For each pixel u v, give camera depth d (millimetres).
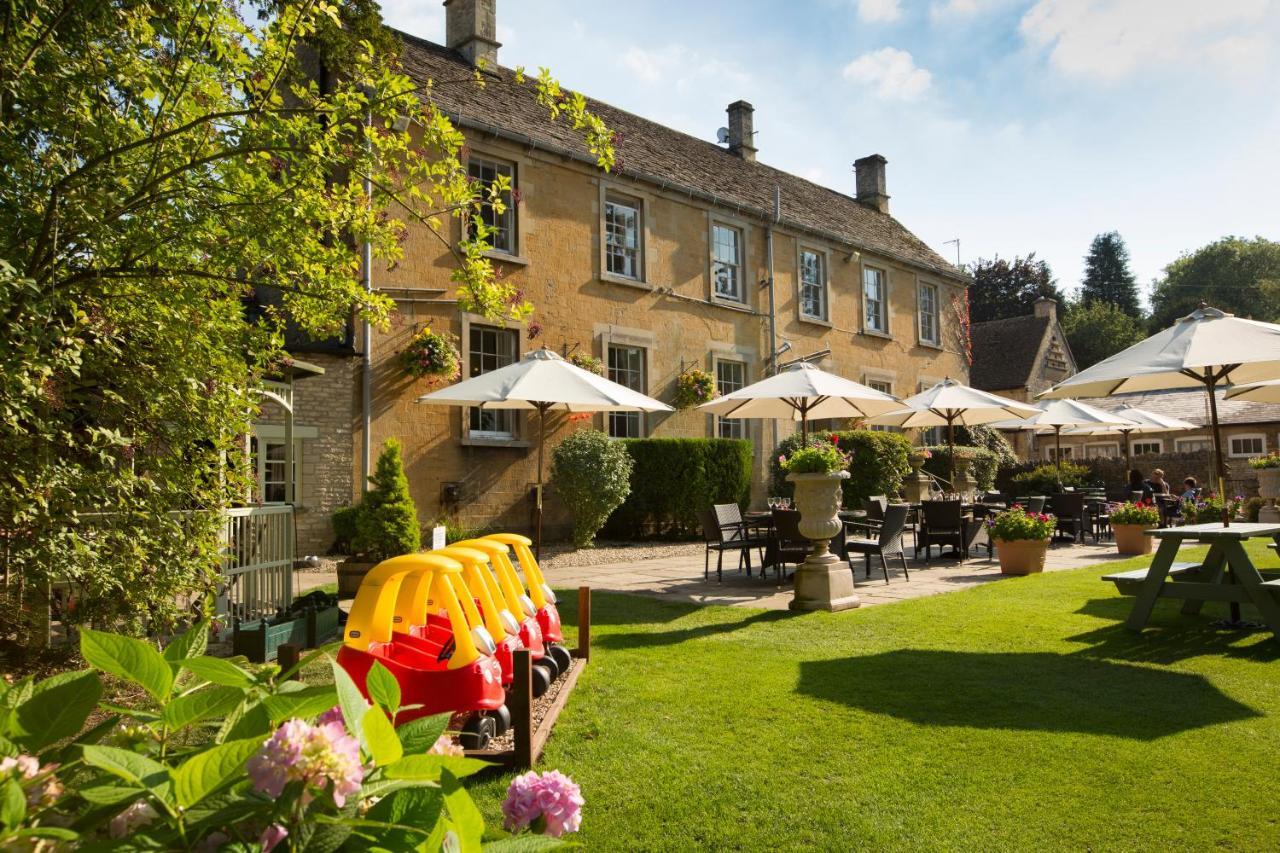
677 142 18656
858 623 6848
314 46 5480
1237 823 2982
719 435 17094
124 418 4816
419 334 12125
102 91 4344
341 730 1097
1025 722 4133
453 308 12727
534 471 13750
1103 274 65500
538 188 14133
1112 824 2988
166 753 1243
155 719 1255
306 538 11164
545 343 14070
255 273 5344
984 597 8156
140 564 4742
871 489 16516
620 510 14148
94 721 3674
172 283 4816
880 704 4469
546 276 14141
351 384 11672
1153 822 2998
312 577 9852
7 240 4102
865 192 24484
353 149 4707
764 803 3189
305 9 4609
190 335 4906
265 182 4676
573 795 1430
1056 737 3904
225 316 5250
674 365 16234
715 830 2961
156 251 4691
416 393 12312
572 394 8250
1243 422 26406
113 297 4645
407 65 13172
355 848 1047
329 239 6359
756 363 17922
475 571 4301
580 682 4988
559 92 4984
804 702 4523
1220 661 5398
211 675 1262
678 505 14070
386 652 3814
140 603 4812
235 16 4492
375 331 11930
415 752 1254
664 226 16281
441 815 1116
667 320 16156
